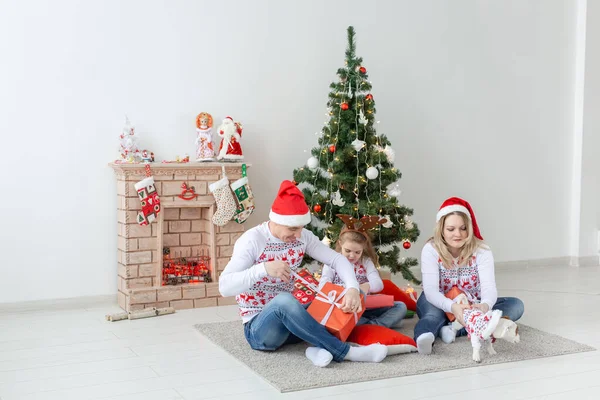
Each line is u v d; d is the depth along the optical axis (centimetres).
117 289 416
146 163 390
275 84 456
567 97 573
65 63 398
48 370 277
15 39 386
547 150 566
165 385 256
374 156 394
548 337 318
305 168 410
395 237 403
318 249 302
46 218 398
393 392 244
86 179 407
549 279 503
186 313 389
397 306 343
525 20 547
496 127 540
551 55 561
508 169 548
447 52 514
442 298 309
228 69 441
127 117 412
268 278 291
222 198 404
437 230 325
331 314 284
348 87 405
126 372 273
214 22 436
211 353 301
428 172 512
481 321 275
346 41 477
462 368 273
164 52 423
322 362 270
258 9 448
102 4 405
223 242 415
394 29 493
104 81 408
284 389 245
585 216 579
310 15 465
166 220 420
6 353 303
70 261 405
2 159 387
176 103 427
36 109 393
